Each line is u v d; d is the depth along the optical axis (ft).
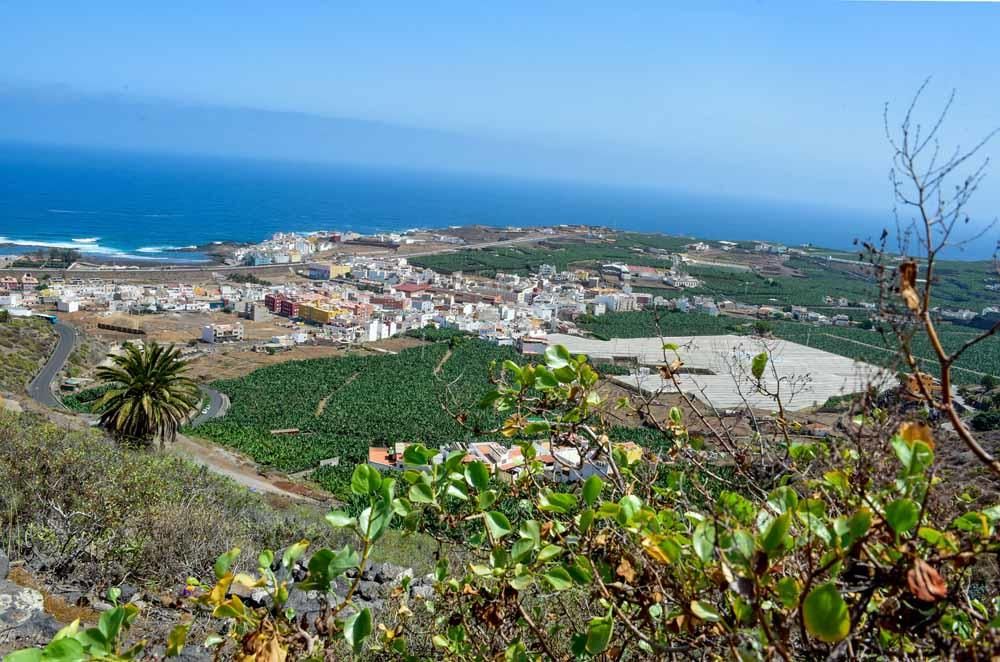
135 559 20.36
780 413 9.52
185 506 25.90
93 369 203.82
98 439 47.14
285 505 53.36
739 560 5.97
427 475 8.64
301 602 17.13
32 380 179.63
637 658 8.47
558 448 10.96
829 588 5.19
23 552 19.86
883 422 7.41
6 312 241.96
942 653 6.07
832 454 7.59
